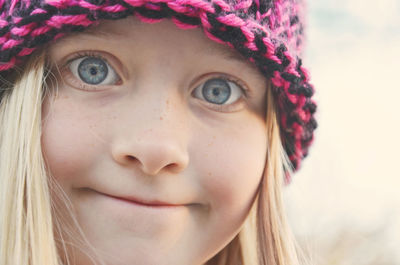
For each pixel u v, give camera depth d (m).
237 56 0.29
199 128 0.29
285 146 0.35
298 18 0.32
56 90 0.28
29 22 0.27
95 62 0.28
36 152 0.28
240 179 0.30
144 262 0.29
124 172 0.28
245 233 0.36
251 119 0.31
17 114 0.29
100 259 0.29
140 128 0.27
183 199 0.29
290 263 0.34
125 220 0.28
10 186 0.29
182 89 0.29
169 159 0.28
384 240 0.52
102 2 0.26
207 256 0.31
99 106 0.28
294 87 0.31
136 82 0.28
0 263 0.29
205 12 0.27
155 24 0.27
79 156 0.28
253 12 0.28
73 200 0.29
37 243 0.29
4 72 0.29
